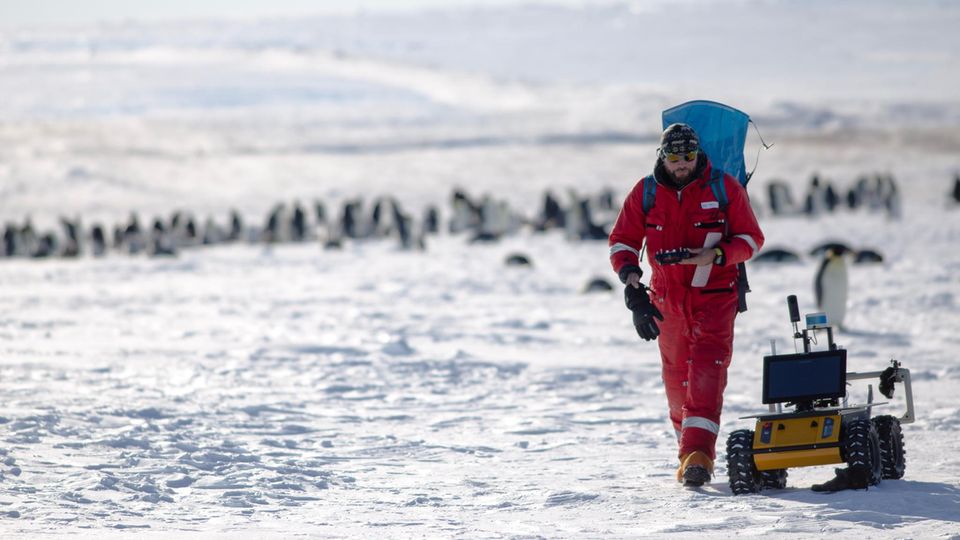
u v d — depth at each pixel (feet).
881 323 156.35
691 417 62.54
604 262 302.86
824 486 58.23
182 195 599.16
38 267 311.88
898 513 52.13
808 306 176.86
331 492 61.26
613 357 128.67
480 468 69.62
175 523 52.11
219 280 254.06
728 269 63.77
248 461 69.56
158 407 88.58
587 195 592.60
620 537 47.96
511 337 147.74
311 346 133.59
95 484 60.18
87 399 91.04
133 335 147.74
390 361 121.90
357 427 84.84
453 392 103.45
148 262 326.85
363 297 207.62
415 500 58.54
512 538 48.16
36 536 48.16
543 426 85.51
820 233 378.94
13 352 127.24
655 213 64.18
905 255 282.15
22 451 68.44
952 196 501.56
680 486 61.87
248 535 48.83
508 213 459.32
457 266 292.81
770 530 48.65
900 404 92.73
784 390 61.26
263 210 553.64
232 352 128.36
